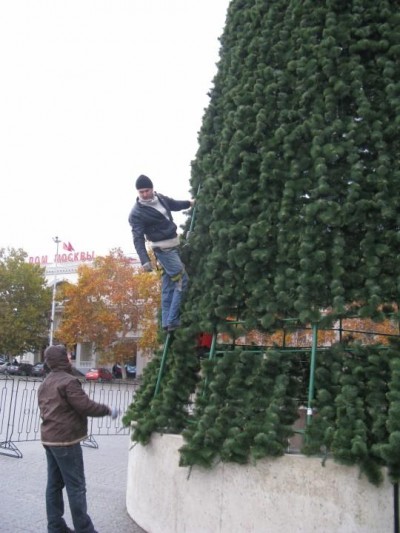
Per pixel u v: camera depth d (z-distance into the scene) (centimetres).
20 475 888
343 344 509
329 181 500
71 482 518
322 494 439
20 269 5869
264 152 539
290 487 454
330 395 471
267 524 458
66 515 662
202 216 609
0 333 5694
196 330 584
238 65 606
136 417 615
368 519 422
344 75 509
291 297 505
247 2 632
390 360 462
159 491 548
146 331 4522
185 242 634
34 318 5797
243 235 546
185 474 518
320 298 489
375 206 478
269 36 578
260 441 463
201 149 639
